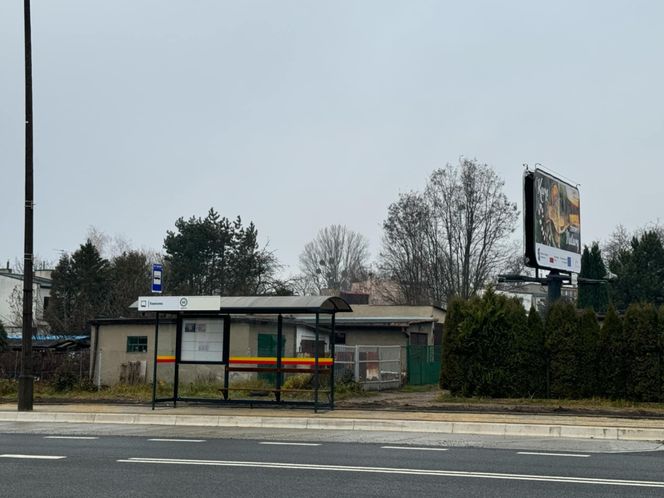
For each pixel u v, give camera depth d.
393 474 10.96
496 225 56.34
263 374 29.84
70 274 58.91
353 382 27.09
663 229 71.25
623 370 23.58
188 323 21.33
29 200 21.67
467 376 24.50
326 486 10.04
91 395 25.97
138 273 59.69
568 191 33.88
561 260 32.50
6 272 70.31
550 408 21.25
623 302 48.78
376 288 75.19
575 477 10.77
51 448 13.94
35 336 46.81
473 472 11.16
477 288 54.94
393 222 59.12
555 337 24.12
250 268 62.69
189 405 22.06
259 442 14.94
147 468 11.52
